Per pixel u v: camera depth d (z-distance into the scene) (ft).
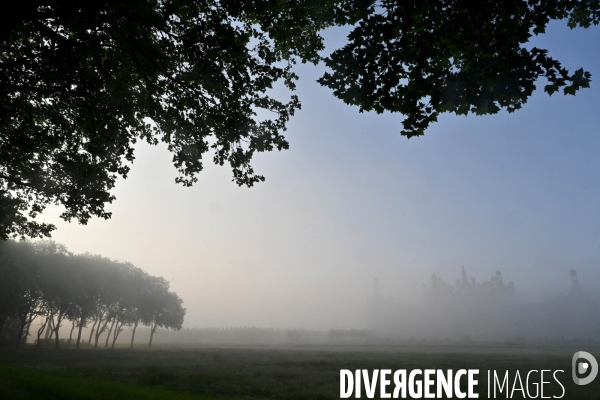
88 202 46.75
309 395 70.74
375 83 24.34
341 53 23.99
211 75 33.53
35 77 36.94
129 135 42.39
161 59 33.76
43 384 58.75
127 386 66.59
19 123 43.75
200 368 114.62
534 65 21.20
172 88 36.70
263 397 68.44
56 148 45.93
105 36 32.83
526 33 21.39
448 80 23.11
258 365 128.47
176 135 39.45
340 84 24.86
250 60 35.14
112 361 137.28
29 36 36.68
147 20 29.78
